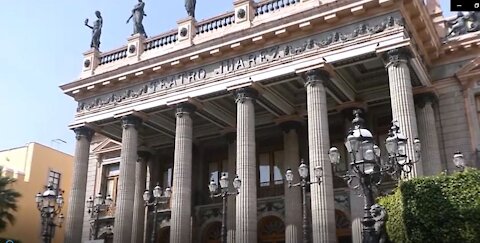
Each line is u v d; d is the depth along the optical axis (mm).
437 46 30531
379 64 30688
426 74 29453
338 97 32062
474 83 30203
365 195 17391
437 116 30656
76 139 35969
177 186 30531
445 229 18500
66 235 33562
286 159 33969
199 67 32188
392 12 26500
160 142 40688
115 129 37562
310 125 26953
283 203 34000
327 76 28094
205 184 38594
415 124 24609
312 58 28078
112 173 43938
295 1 30203
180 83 32594
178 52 32281
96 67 37094
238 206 27531
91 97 36375
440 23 32500
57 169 52281
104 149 44219
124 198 32156
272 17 30422
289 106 34062
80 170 35125
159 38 35125
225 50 30875
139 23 36406
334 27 27984
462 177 18938
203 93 31297
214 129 38250
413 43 27672
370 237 16828
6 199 39625
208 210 36969
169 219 38281
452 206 18641
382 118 33031
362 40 26859
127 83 34812
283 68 28812
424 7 27594
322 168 25406
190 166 31312
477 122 29484
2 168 42812
